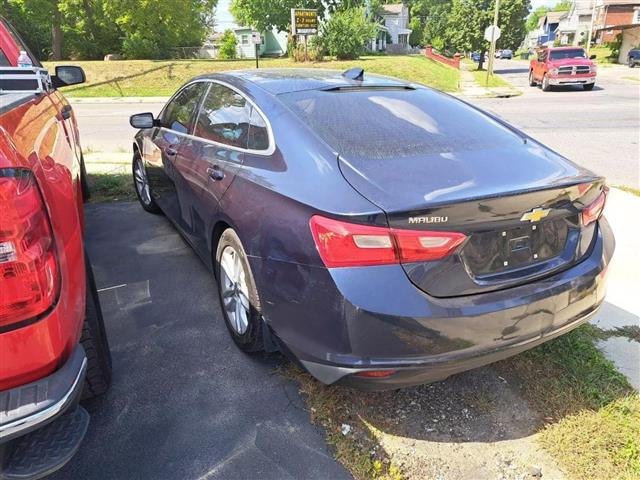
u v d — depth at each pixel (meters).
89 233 4.76
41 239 1.51
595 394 2.62
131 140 9.84
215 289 3.71
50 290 1.53
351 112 2.73
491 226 2.08
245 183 2.63
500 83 26.17
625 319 3.29
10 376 1.48
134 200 5.72
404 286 2.00
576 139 9.63
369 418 2.48
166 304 3.50
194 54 36.81
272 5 36.59
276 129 2.61
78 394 1.62
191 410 2.51
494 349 2.14
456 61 43.53
